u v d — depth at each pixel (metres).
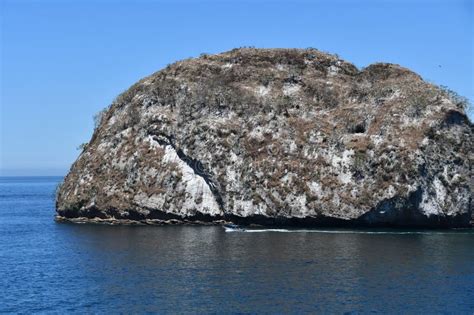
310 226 94.88
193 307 47.66
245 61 118.56
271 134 102.00
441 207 91.19
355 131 100.94
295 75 113.69
